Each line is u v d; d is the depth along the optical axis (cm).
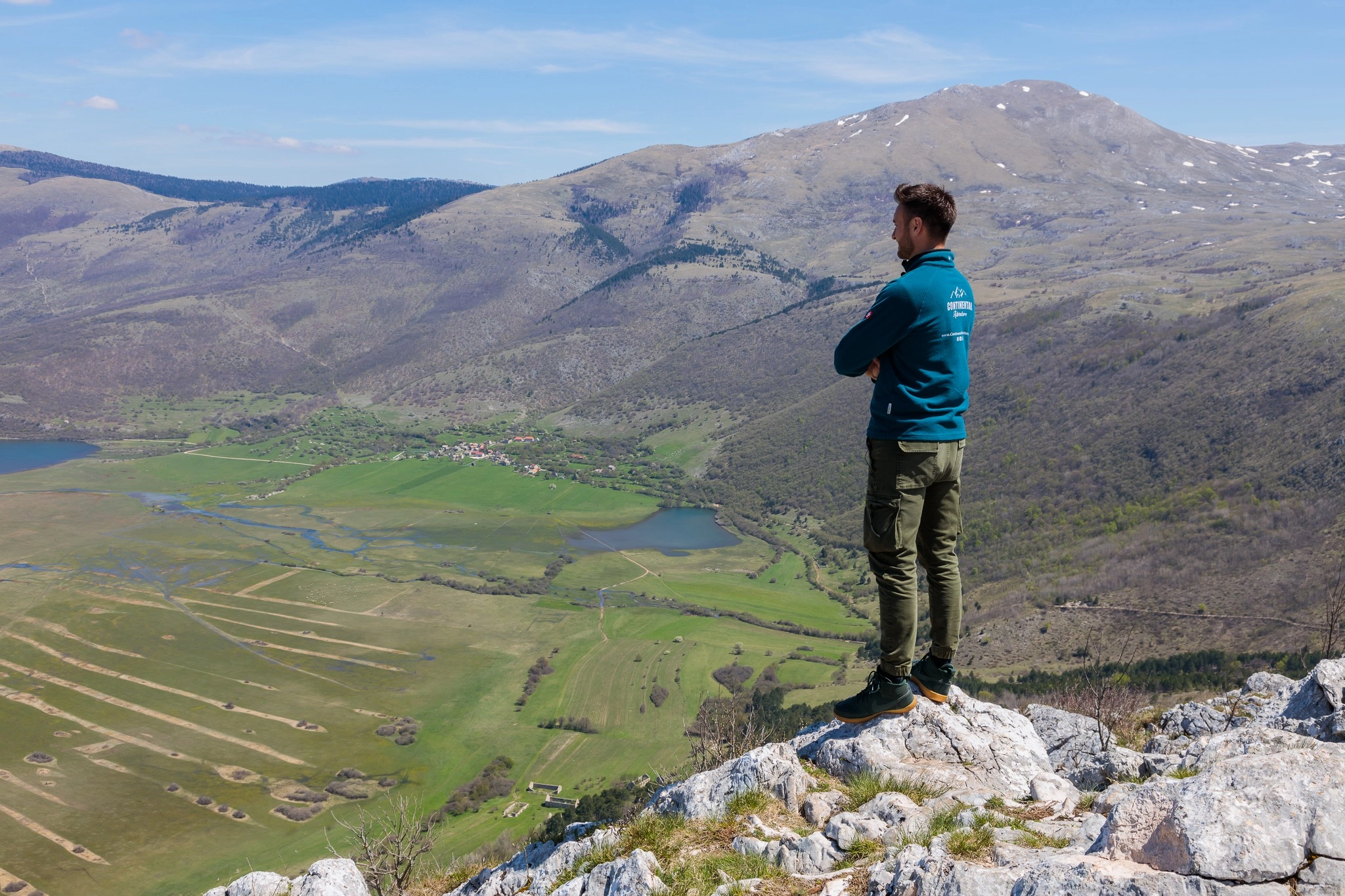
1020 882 372
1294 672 7719
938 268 514
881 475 530
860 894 461
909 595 559
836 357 536
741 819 586
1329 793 329
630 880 542
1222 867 317
